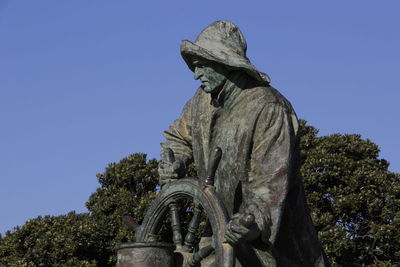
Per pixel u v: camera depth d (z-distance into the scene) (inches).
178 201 198.8
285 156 193.5
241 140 199.0
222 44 202.2
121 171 706.2
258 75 200.7
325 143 708.0
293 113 202.4
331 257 624.4
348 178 676.7
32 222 679.7
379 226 655.1
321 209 676.1
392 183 687.1
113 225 671.1
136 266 184.7
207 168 190.7
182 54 203.8
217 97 205.3
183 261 191.5
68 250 656.4
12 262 657.0
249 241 185.5
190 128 218.7
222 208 184.9
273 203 188.2
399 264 660.1
